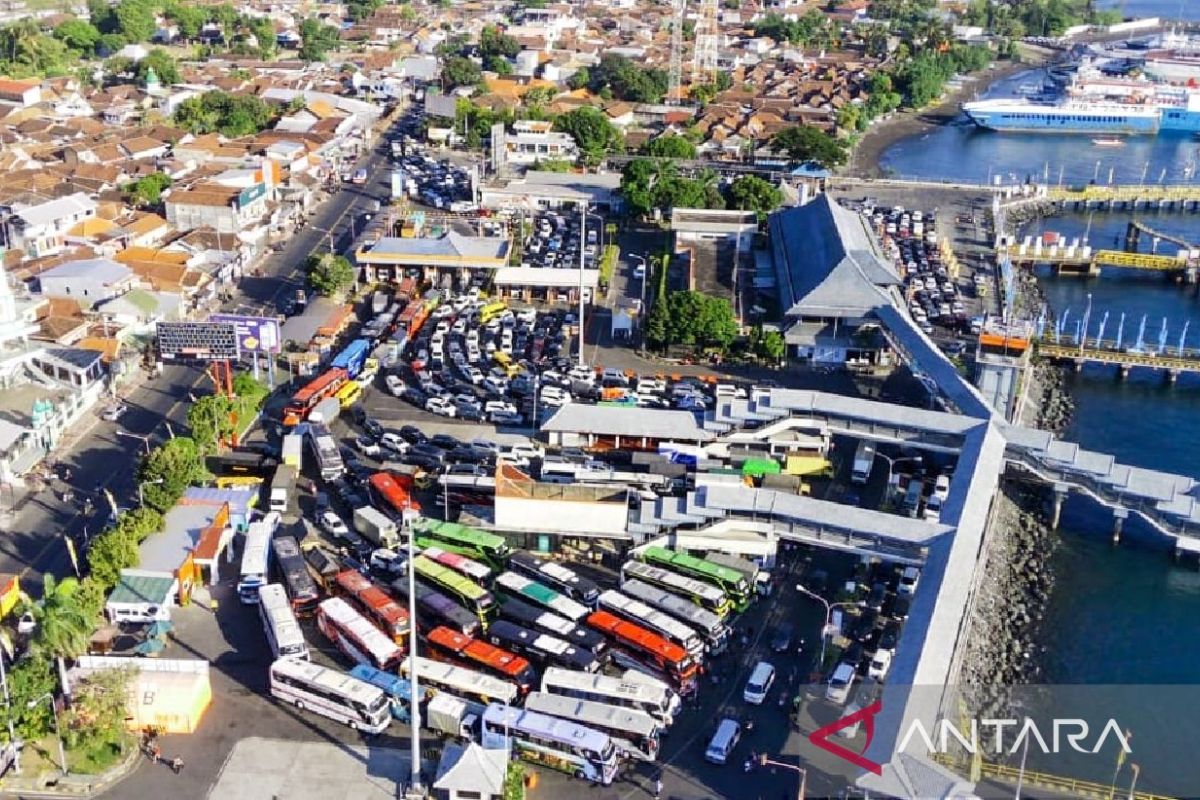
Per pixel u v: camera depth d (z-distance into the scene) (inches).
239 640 5423.2
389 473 6825.8
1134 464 7810.0
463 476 6712.6
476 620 5413.4
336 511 6560.0
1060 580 6397.6
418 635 5472.4
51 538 6250.0
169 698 4766.2
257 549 5890.8
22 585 5802.2
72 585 5226.4
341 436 7495.1
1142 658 5748.0
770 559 6023.6
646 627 5354.3
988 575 6338.6
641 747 4694.9
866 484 6983.3
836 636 5487.2
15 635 5383.9
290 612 5359.3
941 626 5024.6
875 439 7057.1
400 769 4613.7
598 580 5940.0
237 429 7303.2
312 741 4768.7
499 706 4778.5
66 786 4468.5
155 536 5925.2
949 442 6904.5
